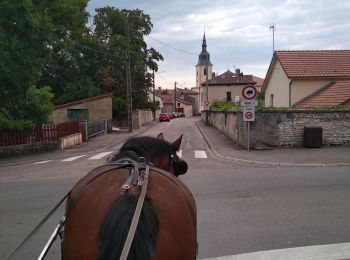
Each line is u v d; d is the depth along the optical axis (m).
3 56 21.84
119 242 2.37
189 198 3.22
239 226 7.78
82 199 2.97
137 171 3.10
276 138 21.39
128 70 43.22
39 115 27.08
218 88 97.06
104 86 58.44
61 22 28.11
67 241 2.74
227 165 16.52
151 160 3.81
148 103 73.81
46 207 9.79
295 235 7.25
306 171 14.26
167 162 3.96
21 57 22.42
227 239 7.05
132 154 3.67
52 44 24.64
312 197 10.12
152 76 66.19
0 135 23.86
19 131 24.94
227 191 10.97
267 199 9.97
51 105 28.28
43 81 57.03
